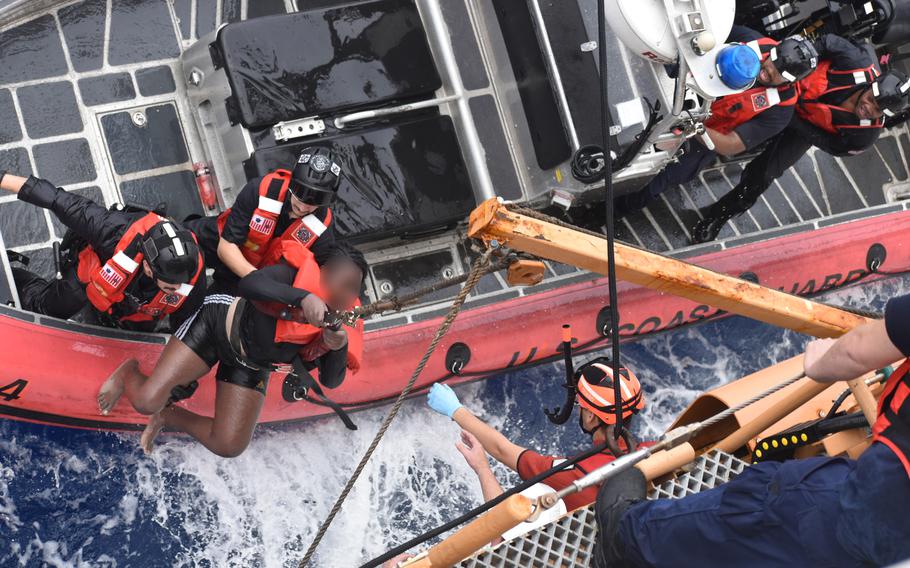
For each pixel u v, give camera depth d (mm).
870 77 5488
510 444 4367
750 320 6691
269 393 5105
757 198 6375
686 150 5613
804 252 6434
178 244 3980
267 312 3809
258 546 5250
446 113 5641
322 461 5434
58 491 4902
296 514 5344
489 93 5770
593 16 5113
